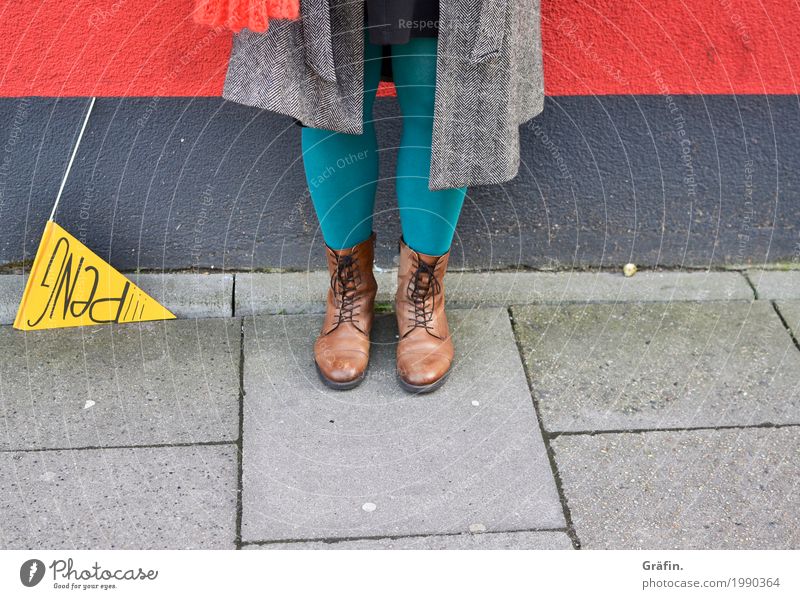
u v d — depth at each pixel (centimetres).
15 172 194
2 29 178
